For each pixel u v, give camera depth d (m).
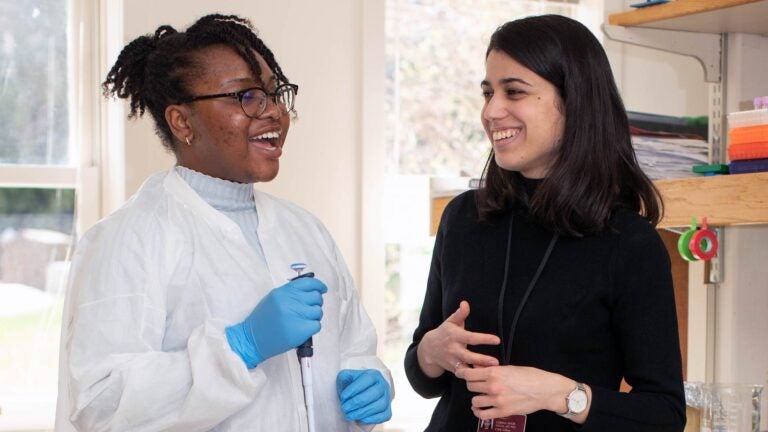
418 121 2.79
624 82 2.73
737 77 1.90
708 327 1.95
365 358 1.55
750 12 1.71
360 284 2.54
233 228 1.39
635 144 2.01
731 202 1.54
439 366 1.46
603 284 1.32
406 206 2.76
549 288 1.35
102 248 1.32
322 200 2.51
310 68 2.48
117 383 1.21
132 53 1.45
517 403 1.26
